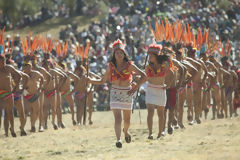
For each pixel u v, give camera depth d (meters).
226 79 46.31
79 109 44.72
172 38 33.59
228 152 18.50
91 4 114.75
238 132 26.50
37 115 37.88
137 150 21.97
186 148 21.42
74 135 32.88
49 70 40.09
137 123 44.16
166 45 31.80
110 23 82.88
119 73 21.44
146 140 26.14
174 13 81.12
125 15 90.44
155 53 24.97
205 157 17.88
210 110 57.97
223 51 47.94
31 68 37.81
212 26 76.88
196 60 37.09
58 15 115.75
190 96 37.22
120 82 21.59
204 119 45.41
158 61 24.98
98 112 60.47
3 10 110.12
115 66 21.56
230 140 22.78
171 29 33.81
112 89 21.77
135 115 54.34
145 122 45.88
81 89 44.44
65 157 21.53
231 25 80.19
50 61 40.34
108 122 48.88
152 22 76.19
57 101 41.00
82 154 22.20
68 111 60.72
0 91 32.31
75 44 74.25
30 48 39.22
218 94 45.31
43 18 112.75
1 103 33.34
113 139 28.86
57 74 40.12
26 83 34.56
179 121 33.69
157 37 32.97
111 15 83.75
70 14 114.88
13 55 63.62
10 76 32.66
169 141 25.00
